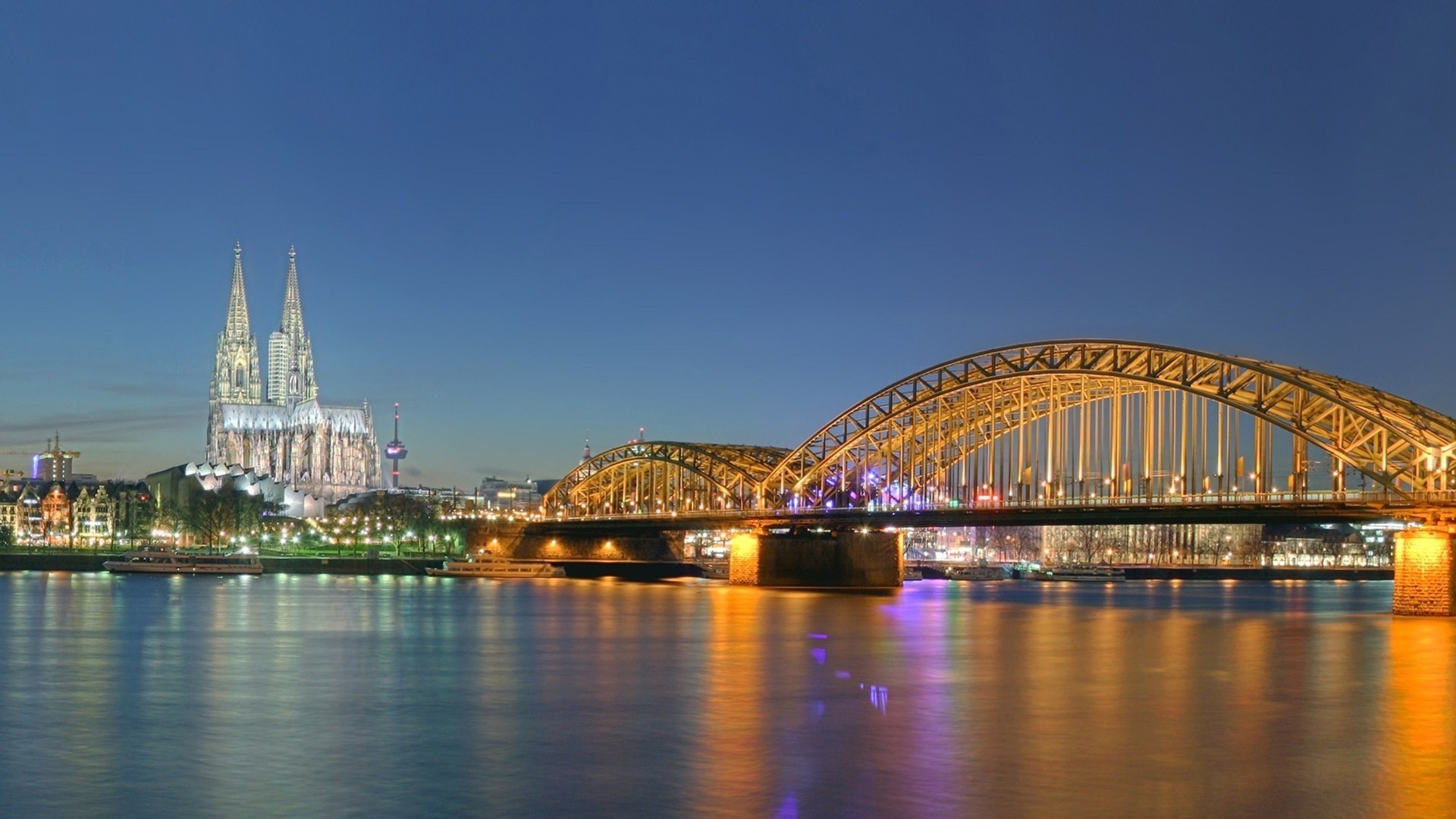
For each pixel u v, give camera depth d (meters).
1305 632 159.62
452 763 75.69
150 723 88.38
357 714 92.31
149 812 65.00
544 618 177.25
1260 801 67.06
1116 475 190.88
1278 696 100.44
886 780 71.50
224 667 118.38
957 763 75.50
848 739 82.94
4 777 72.19
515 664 121.62
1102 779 71.69
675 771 73.50
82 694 101.00
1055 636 152.25
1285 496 163.88
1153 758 76.75
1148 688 105.19
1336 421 160.50
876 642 143.00
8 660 122.44
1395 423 156.25
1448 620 159.25
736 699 99.19
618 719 90.19
